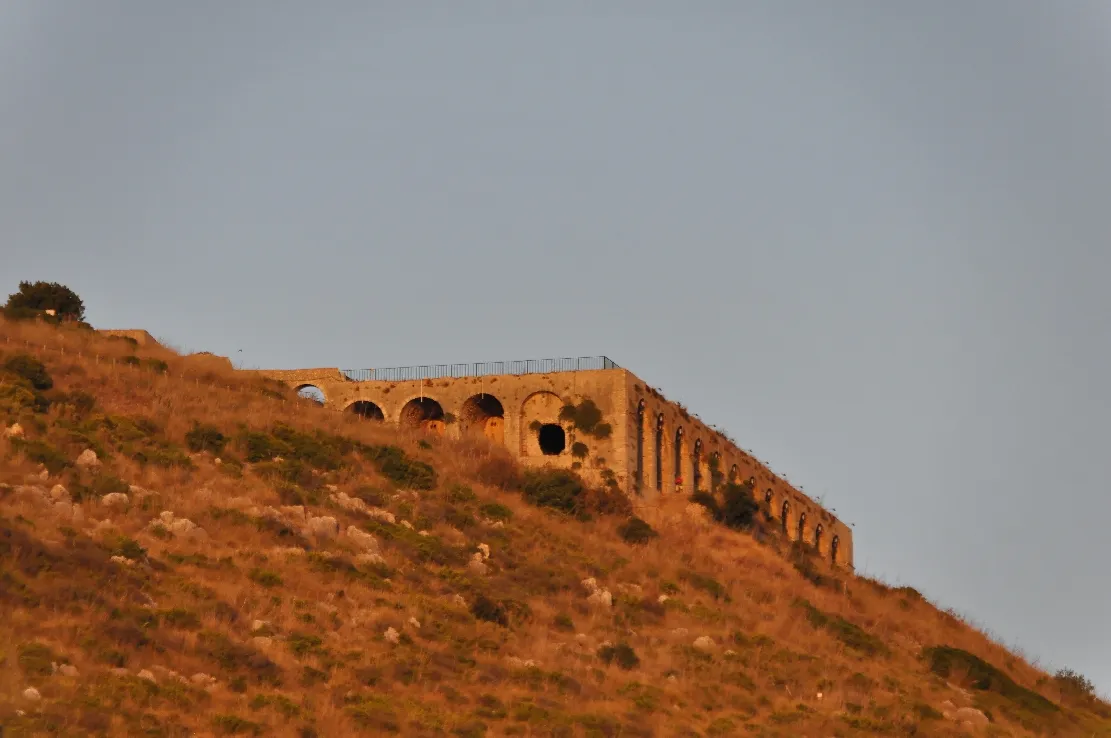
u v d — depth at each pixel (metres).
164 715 191.00
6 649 193.62
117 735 180.38
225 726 191.50
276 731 194.00
